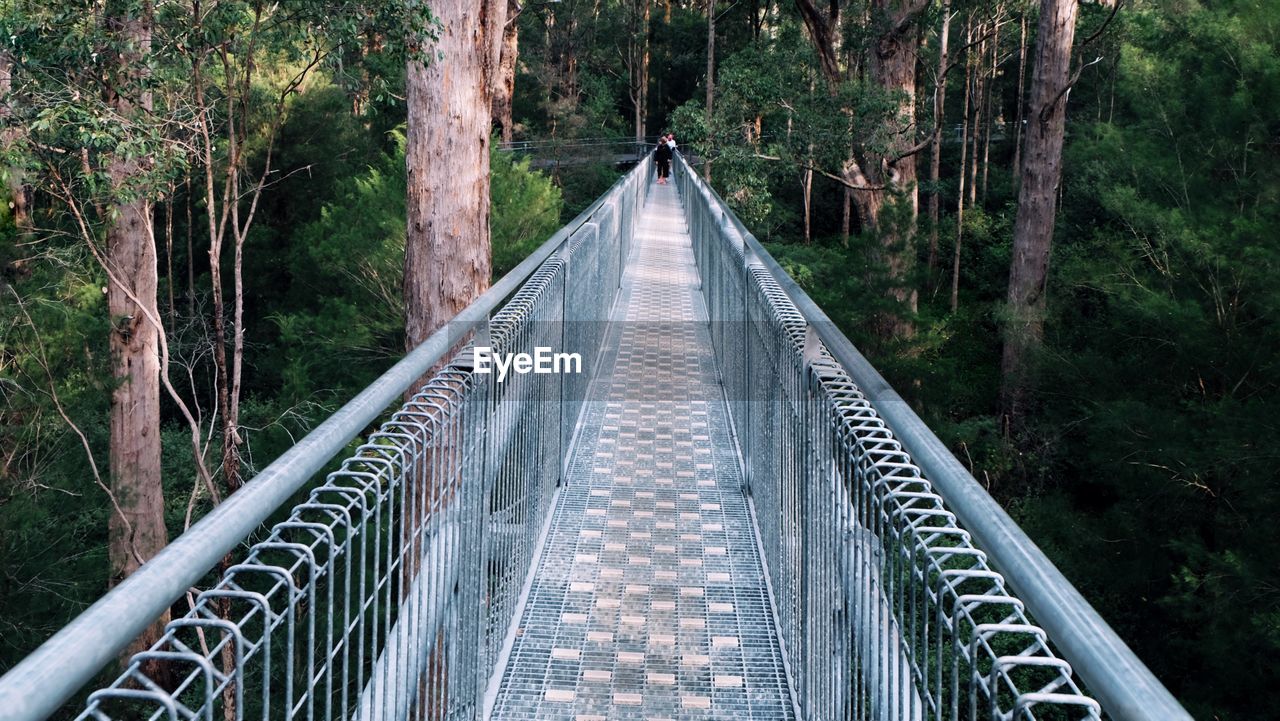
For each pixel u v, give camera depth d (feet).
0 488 48.55
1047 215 77.15
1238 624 44.24
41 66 38.22
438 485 9.37
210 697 4.33
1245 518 49.67
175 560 4.03
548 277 19.13
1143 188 61.36
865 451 8.00
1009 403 73.20
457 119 36.09
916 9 82.43
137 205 49.83
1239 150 56.49
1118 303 61.87
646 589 16.74
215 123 49.06
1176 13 60.49
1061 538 57.41
